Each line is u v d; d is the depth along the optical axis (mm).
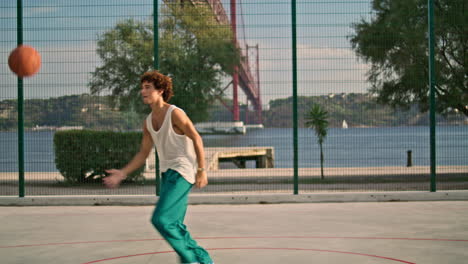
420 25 9258
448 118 8328
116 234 5406
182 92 10328
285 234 5281
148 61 9828
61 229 5746
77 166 10039
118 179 3570
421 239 4945
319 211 6930
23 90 8070
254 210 7113
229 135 8500
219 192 8594
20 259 4285
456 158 8148
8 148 8023
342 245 4688
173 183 3420
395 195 7902
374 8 8609
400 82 8719
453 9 9617
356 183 9922
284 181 10398
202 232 5441
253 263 4012
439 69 9602
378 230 5457
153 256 4328
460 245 4656
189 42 10383
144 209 7379
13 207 7656
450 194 7926
